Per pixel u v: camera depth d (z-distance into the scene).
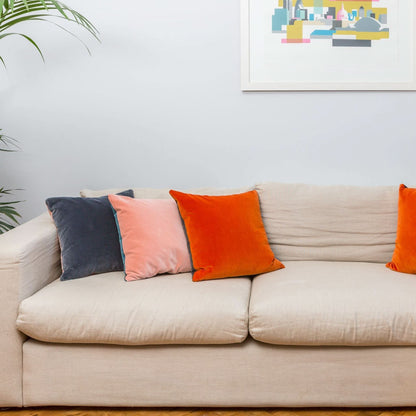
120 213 2.14
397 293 1.82
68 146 2.74
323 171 2.70
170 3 2.62
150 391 1.83
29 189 2.78
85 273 2.09
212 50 2.64
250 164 2.71
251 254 2.13
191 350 1.82
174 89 2.68
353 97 2.64
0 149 2.68
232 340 1.78
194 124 2.70
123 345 1.83
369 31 2.59
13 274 1.82
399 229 2.19
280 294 1.84
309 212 2.36
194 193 2.45
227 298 1.85
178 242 2.16
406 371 1.78
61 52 2.67
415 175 2.68
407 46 2.60
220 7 2.61
